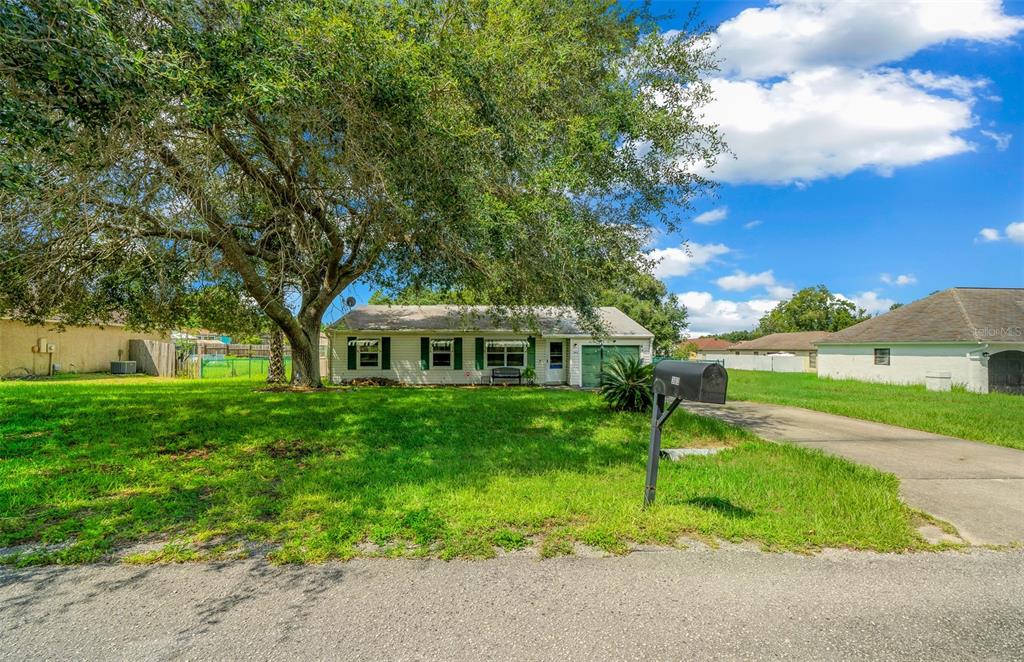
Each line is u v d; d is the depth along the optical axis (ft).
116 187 19.17
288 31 17.37
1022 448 25.22
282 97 16.80
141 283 31.45
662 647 8.29
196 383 57.31
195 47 16.26
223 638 8.52
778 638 8.56
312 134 20.68
